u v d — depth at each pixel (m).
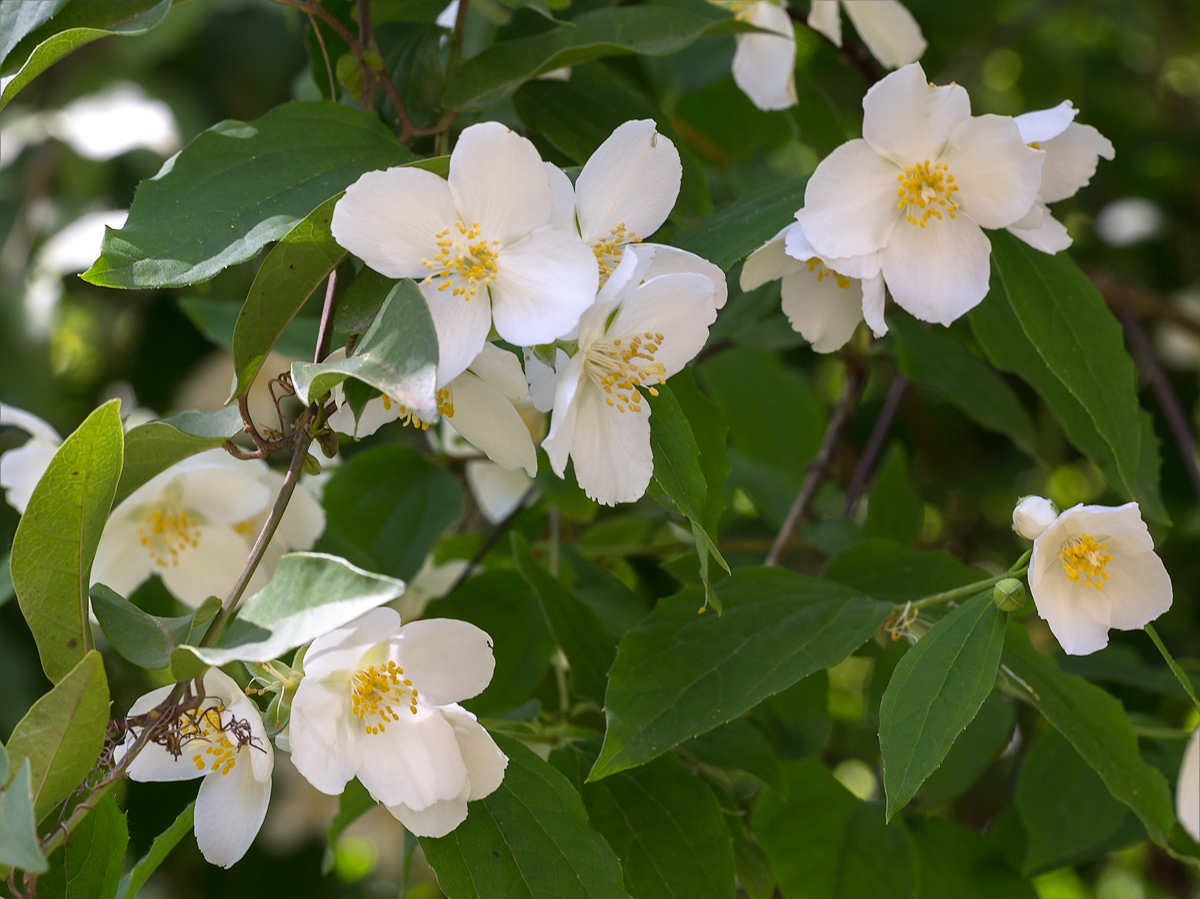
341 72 0.66
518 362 0.61
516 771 0.62
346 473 0.74
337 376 0.59
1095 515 0.62
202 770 0.61
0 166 0.98
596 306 0.60
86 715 0.59
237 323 0.61
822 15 0.71
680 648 0.64
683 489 0.62
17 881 0.61
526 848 0.62
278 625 0.58
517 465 0.62
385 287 0.61
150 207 0.62
